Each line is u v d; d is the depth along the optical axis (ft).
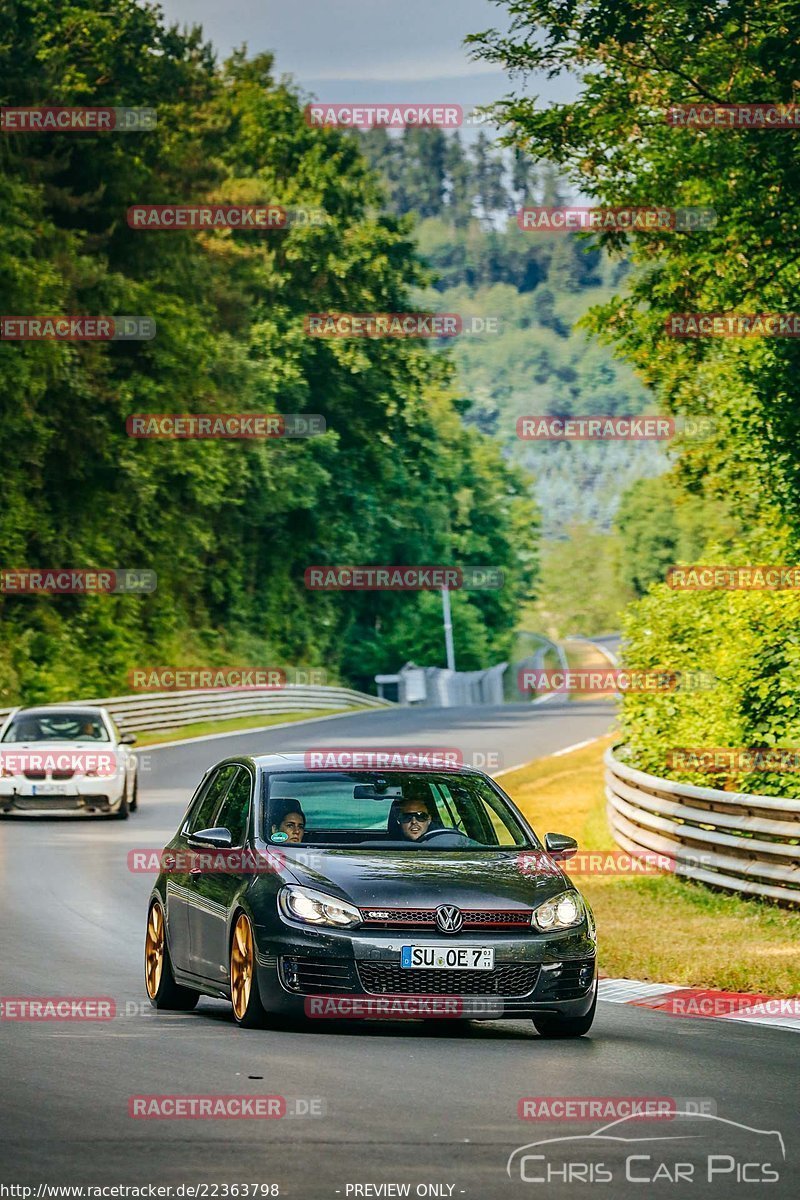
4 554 445.37
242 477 574.97
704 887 173.99
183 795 286.46
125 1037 90.63
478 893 92.73
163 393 500.74
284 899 92.12
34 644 443.73
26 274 414.00
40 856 202.59
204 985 100.27
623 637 225.15
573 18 259.19
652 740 217.36
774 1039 95.71
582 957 93.20
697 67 255.29
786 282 251.80
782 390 248.93
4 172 444.55
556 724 477.77
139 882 179.42
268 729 447.01
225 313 577.02
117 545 498.69
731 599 209.97
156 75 557.74
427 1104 72.23
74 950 131.64
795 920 149.38
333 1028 95.09
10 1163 60.39
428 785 103.65
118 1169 59.67
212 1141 64.39
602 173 262.88
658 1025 101.55
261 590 654.12
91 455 470.39
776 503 251.80
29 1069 80.02
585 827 240.94
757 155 244.22
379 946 90.17
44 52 475.72
